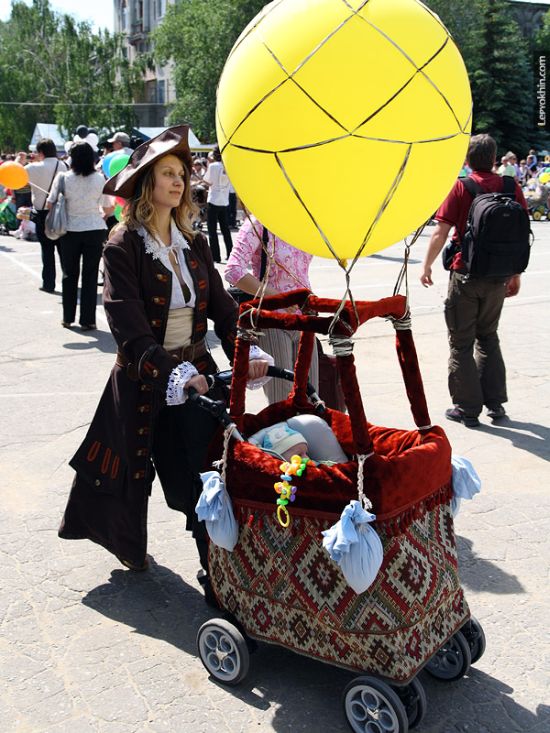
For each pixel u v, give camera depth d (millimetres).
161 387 2924
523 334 8000
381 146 2027
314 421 2969
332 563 2506
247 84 2137
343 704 2600
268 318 2729
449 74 2115
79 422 5523
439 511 2689
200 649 2893
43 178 9906
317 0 2084
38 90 61969
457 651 2787
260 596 2709
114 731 2623
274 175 2150
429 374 6586
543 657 3002
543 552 3775
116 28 65375
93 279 8180
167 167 3098
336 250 2295
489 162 5172
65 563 3695
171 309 3217
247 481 2635
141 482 3244
